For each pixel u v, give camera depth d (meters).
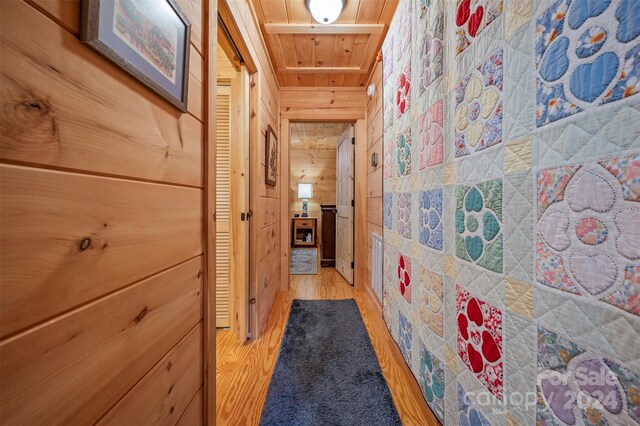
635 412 0.48
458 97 1.01
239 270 1.85
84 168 0.45
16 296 0.35
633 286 0.49
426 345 1.26
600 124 0.53
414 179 1.43
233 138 1.82
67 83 0.42
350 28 1.98
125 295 0.55
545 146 0.65
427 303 1.26
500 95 0.80
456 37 1.03
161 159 0.67
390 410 1.26
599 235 0.54
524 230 0.71
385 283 2.05
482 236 0.88
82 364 0.45
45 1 0.38
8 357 0.34
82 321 0.45
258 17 1.88
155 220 0.65
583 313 0.56
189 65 0.81
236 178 1.83
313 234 5.72
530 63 0.69
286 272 3.01
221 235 2.09
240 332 1.85
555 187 0.62
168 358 0.71
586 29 0.55
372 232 2.62
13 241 0.35
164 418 0.68
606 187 0.52
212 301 0.96
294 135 4.88
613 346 0.51
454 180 1.04
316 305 2.57
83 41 0.44
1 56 0.33
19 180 0.35
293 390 1.39
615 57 0.51
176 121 0.75
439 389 1.14
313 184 6.01
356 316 2.31
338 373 1.53
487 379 0.85
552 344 0.63
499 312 0.80
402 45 1.65
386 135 2.02
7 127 0.34
